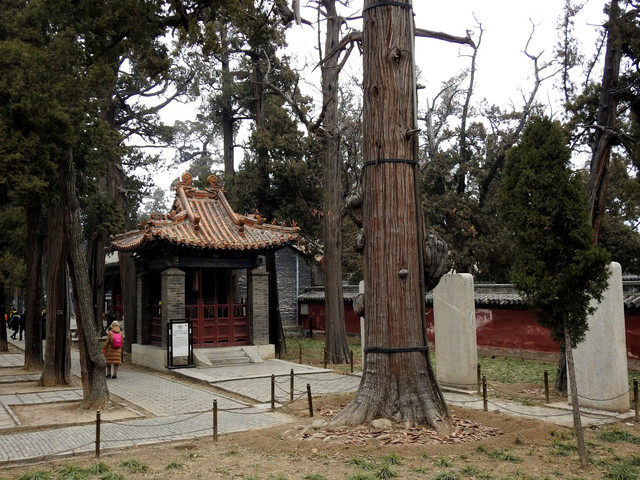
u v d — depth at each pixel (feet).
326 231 71.77
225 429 34.47
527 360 69.51
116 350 58.54
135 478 25.16
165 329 64.64
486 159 114.42
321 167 92.63
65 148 42.47
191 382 55.57
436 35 36.42
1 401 45.85
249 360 66.28
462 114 121.29
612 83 49.26
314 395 45.09
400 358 31.89
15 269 90.53
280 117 92.38
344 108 92.12
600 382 38.52
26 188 42.39
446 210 111.04
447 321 48.98
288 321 111.14
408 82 33.45
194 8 43.52
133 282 84.84
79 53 41.93
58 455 28.91
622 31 47.98
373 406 31.68
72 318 168.45
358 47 37.50
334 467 25.68
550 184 28.25
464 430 31.19
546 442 30.25
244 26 47.03
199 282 68.64
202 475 25.36
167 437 32.53
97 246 99.30
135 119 106.11
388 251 32.37
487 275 116.57
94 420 38.17
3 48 41.60
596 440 31.24
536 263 28.30
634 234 91.71
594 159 49.11
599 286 27.78
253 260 70.69
